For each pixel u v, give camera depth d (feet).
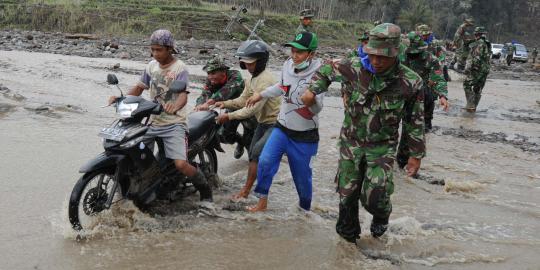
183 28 113.91
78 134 24.76
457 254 15.06
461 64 71.41
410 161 13.98
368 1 197.88
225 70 20.03
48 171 19.34
